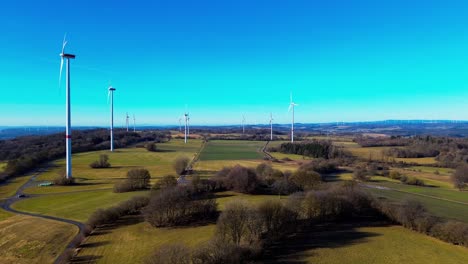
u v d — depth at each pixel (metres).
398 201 73.88
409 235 56.97
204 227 58.31
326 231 59.00
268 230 53.50
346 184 82.88
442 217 66.88
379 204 67.75
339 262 45.59
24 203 76.94
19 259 46.00
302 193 68.88
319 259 46.47
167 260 39.00
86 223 59.25
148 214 59.53
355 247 50.97
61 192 89.44
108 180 107.31
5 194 87.44
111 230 57.09
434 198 87.19
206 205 64.56
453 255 48.59
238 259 42.25
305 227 61.16
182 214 61.84
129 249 48.34
